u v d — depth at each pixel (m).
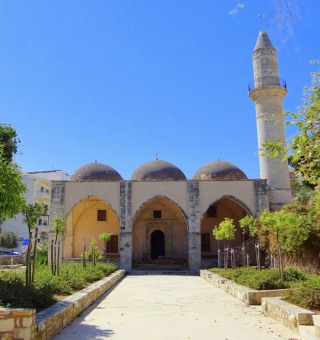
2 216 10.81
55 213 33.19
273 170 34.25
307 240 19.81
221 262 31.98
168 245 38.06
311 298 9.80
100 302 14.37
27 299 9.20
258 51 35.59
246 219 26.31
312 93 5.41
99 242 37.97
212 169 38.25
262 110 34.44
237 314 11.62
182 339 8.18
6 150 22.33
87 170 38.72
